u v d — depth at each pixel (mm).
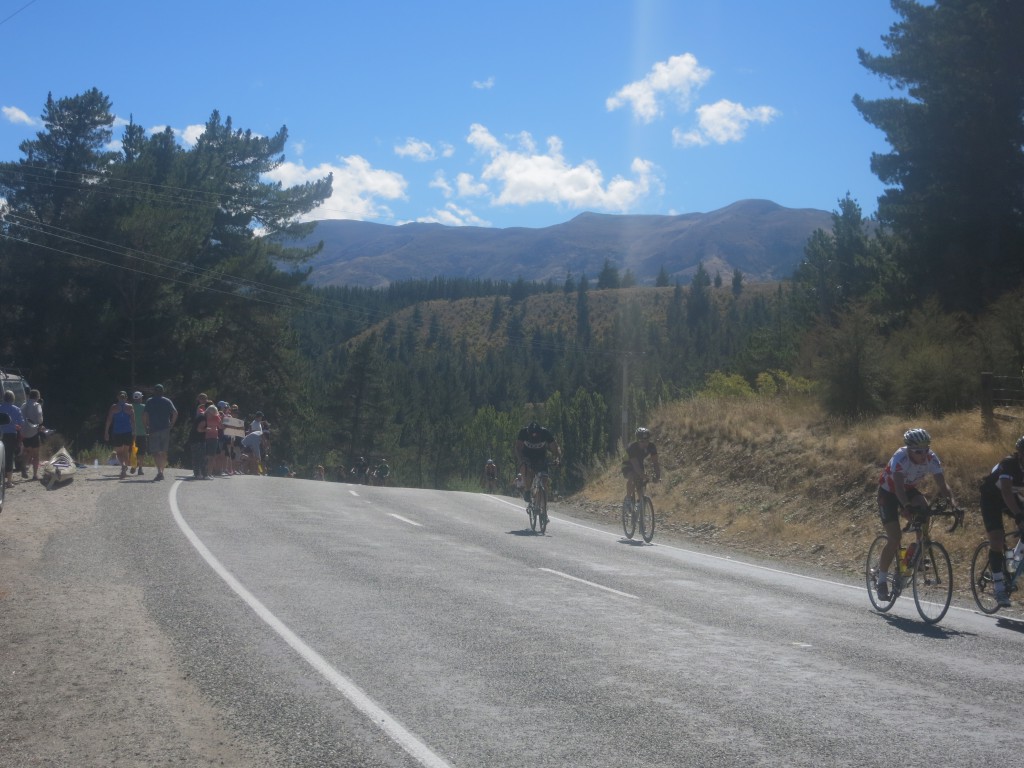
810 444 20516
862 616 9531
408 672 6539
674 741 5273
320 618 8148
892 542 9641
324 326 186000
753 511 18922
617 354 81188
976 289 29047
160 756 4883
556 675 6598
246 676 6328
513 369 148625
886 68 31109
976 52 29141
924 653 7805
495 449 90250
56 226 40969
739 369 44875
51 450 26062
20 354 40062
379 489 25875
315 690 6051
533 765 4848
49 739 5105
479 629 7988
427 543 13805
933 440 17172
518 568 11781
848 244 45969
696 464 23500
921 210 30297
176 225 44188
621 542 16016
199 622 7844
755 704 6043
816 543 16062
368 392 78312
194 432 22703
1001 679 6945
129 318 41500
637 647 7559
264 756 4902
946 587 9227
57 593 8797
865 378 22141
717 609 9523
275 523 14898
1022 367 21000
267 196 51844
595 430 69625
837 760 5039
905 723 5734
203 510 15898
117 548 11531
